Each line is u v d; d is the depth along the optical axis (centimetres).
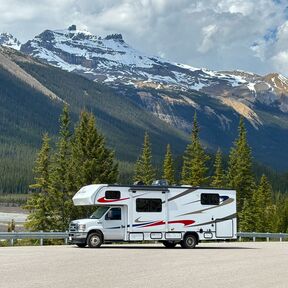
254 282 2003
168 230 3894
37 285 1808
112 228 3794
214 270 2372
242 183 8244
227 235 4069
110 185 3797
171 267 2458
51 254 3100
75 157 5941
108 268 2361
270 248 4134
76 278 2005
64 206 6019
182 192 3956
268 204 10269
